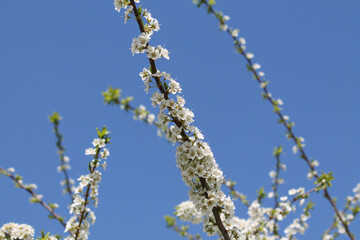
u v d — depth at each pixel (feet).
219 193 18.38
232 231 19.02
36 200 16.72
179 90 19.51
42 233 19.22
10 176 16.58
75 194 18.69
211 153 18.76
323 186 16.01
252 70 16.65
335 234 15.34
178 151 18.70
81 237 18.33
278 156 16.19
